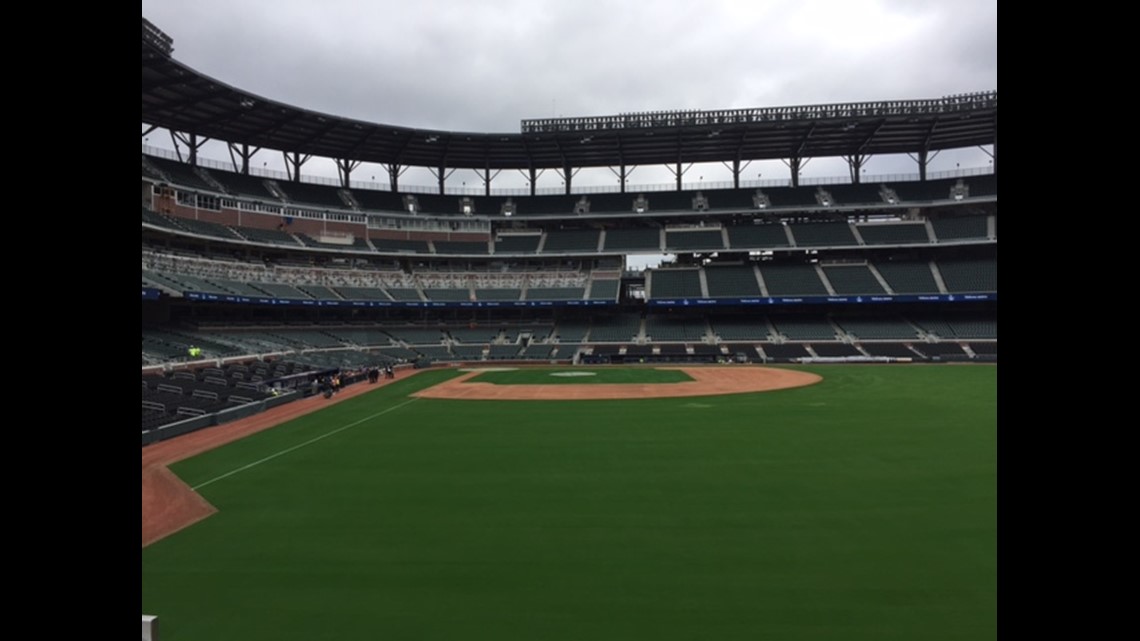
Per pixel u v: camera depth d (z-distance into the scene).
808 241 67.88
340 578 10.24
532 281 71.31
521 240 73.94
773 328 65.94
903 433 22.47
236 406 29.70
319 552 11.42
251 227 60.53
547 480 16.45
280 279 59.75
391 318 69.69
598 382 43.31
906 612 8.80
